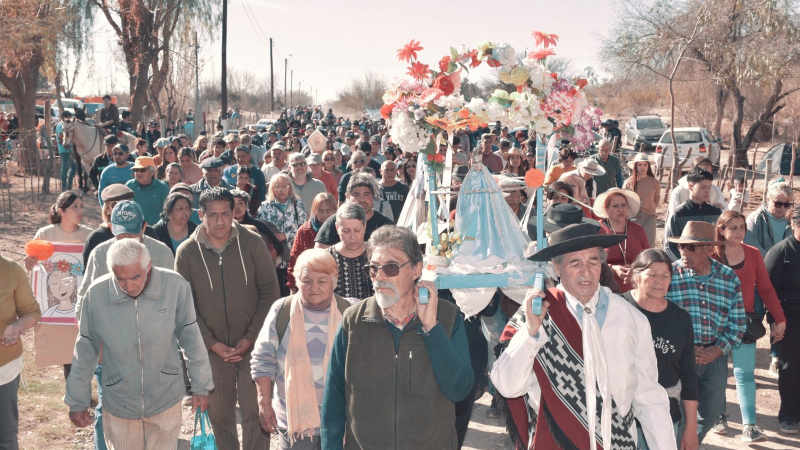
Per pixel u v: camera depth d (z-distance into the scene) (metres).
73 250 6.27
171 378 4.68
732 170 19.20
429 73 5.13
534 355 3.48
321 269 4.18
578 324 3.56
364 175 6.96
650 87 35.62
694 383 4.41
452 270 4.95
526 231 5.71
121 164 12.28
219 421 5.45
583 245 3.48
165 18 33.72
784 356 6.43
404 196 9.48
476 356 5.80
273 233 7.34
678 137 26.75
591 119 5.20
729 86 26.75
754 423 6.24
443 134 5.76
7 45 22.05
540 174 4.77
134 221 5.35
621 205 6.55
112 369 4.57
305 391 4.19
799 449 6.13
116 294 4.46
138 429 4.66
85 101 43.34
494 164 13.69
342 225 5.44
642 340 3.62
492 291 5.04
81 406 4.59
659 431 3.57
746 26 26.28
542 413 3.64
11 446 5.02
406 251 3.38
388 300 3.35
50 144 20.53
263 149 16.31
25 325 5.01
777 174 22.70
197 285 5.29
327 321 4.29
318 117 52.88
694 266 5.41
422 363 3.43
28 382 7.41
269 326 4.38
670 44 27.09
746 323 6.08
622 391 3.56
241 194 7.17
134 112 32.53
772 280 6.40
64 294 6.23
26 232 15.17
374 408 3.43
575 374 3.55
